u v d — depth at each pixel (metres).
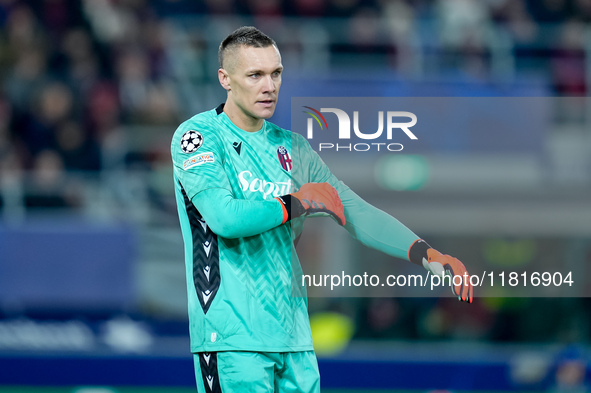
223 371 10.67
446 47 32.34
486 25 34.66
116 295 26.92
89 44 32.19
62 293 26.70
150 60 31.69
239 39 10.62
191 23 32.81
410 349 25.70
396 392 24.78
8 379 25.31
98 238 27.09
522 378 24.84
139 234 27.36
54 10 32.88
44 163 28.27
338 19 33.38
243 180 10.87
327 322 25.81
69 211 27.45
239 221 10.12
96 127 29.42
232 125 11.05
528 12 36.81
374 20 33.47
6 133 28.94
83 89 29.95
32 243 26.80
